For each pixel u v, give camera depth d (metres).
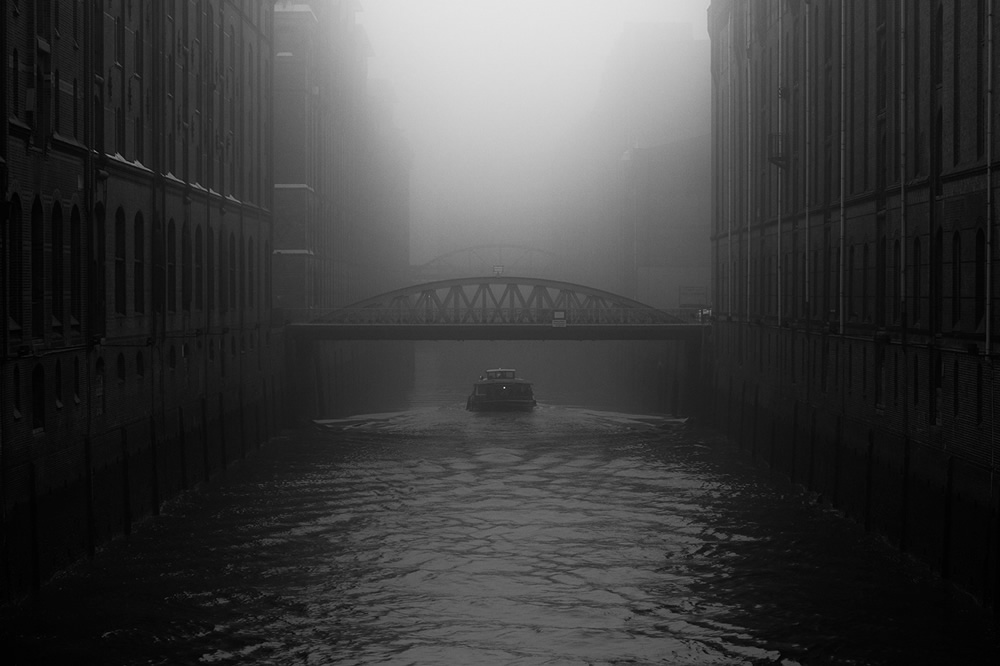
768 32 56.53
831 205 44.78
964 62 31.12
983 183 29.58
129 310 37.69
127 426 36.72
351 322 71.38
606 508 40.50
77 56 32.53
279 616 28.14
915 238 34.78
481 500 41.88
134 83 39.25
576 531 36.84
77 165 32.47
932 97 33.53
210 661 25.00
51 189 30.42
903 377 35.25
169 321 42.59
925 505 32.75
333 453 53.94
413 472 48.00
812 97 48.25
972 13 30.58
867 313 39.62
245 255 55.97
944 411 31.75
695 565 32.78
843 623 27.52
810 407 44.84
